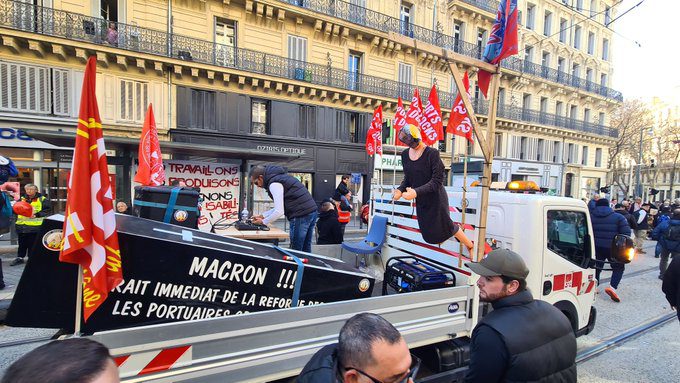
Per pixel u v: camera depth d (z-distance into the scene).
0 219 4.83
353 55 18.09
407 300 2.24
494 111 3.04
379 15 18.03
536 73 25.27
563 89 26.80
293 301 2.30
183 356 1.55
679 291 3.39
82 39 11.97
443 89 20.56
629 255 3.46
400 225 3.93
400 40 2.73
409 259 3.69
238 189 7.79
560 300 3.31
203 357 1.59
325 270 2.42
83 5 12.20
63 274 1.74
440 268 3.20
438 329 2.40
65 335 1.81
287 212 3.73
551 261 3.19
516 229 3.13
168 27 13.50
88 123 1.68
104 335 1.38
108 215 1.71
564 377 1.66
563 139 27.05
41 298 1.70
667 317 5.25
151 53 12.92
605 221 6.26
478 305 2.69
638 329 4.76
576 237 3.50
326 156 17.02
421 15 19.53
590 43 29.73
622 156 37.81
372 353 1.11
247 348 1.70
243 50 14.82
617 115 33.72
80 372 0.79
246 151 7.73
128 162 7.27
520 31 24.16
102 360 0.86
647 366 3.76
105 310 1.80
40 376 0.76
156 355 1.49
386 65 18.69
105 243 1.68
